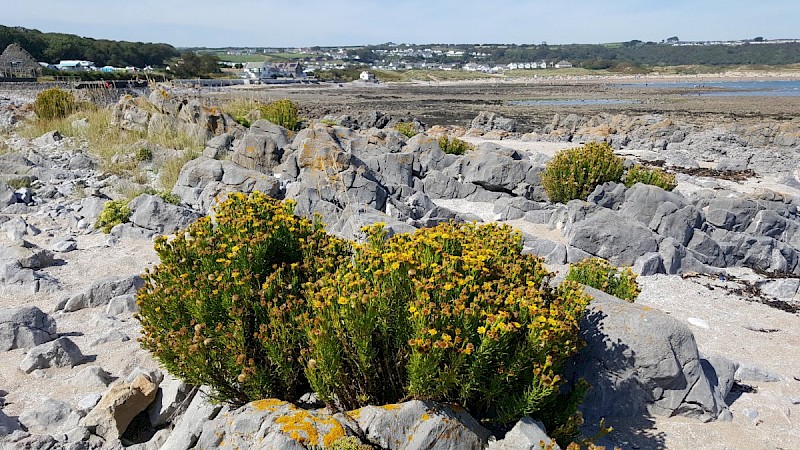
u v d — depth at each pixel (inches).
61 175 560.4
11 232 414.0
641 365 240.5
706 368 276.5
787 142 1205.7
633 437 229.8
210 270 212.7
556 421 201.8
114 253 396.8
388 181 637.3
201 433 178.9
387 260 193.0
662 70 7283.5
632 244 455.5
